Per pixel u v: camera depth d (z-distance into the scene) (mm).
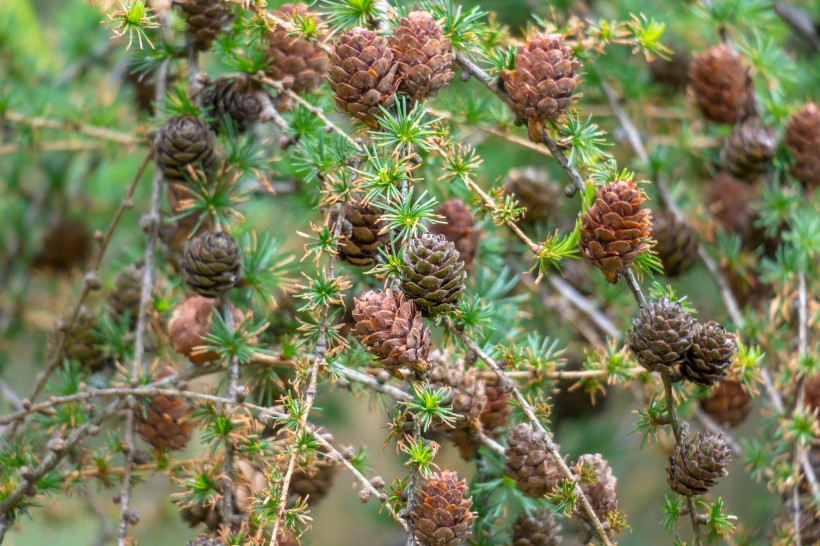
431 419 741
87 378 827
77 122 912
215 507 778
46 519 945
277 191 917
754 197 949
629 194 724
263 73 788
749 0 938
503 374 735
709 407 850
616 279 735
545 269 749
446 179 824
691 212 940
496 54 763
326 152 773
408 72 746
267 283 802
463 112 845
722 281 906
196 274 771
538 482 744
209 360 785
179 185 800
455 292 723
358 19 770
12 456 788
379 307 720
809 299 893
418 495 724
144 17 758
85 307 828
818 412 858
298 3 794
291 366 795
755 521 943
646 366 732
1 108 898
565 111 751
